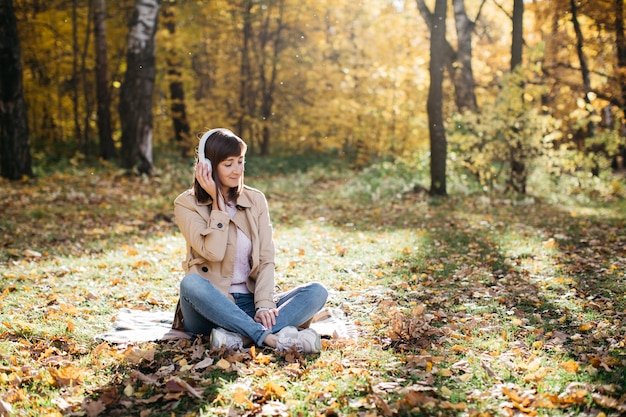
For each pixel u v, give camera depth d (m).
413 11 20.42
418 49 20.03
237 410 2.68
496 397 2.77
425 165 14.05
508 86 12.13
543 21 17.89
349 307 4.50
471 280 5.33
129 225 8.78
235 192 3.70
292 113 21.42
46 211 9.58
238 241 3.67
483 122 12.37
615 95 15.84
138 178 13.69
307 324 3.74
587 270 5.55
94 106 21.00
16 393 2.87
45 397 2.88
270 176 17.59
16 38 12.70
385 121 17.89
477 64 21.55
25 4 16.80
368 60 20.19
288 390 2.87
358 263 6.04
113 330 3.89
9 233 7.86
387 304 4.52
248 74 21.38
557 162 12.39
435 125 12.04
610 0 15.10
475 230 8.09
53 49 18.80
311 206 11.33
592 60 19.33
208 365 3.18
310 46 21.36
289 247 7.00
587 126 17.52
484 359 3.25
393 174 14.44
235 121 20.84
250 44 22.41
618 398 2.68
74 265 6.02
